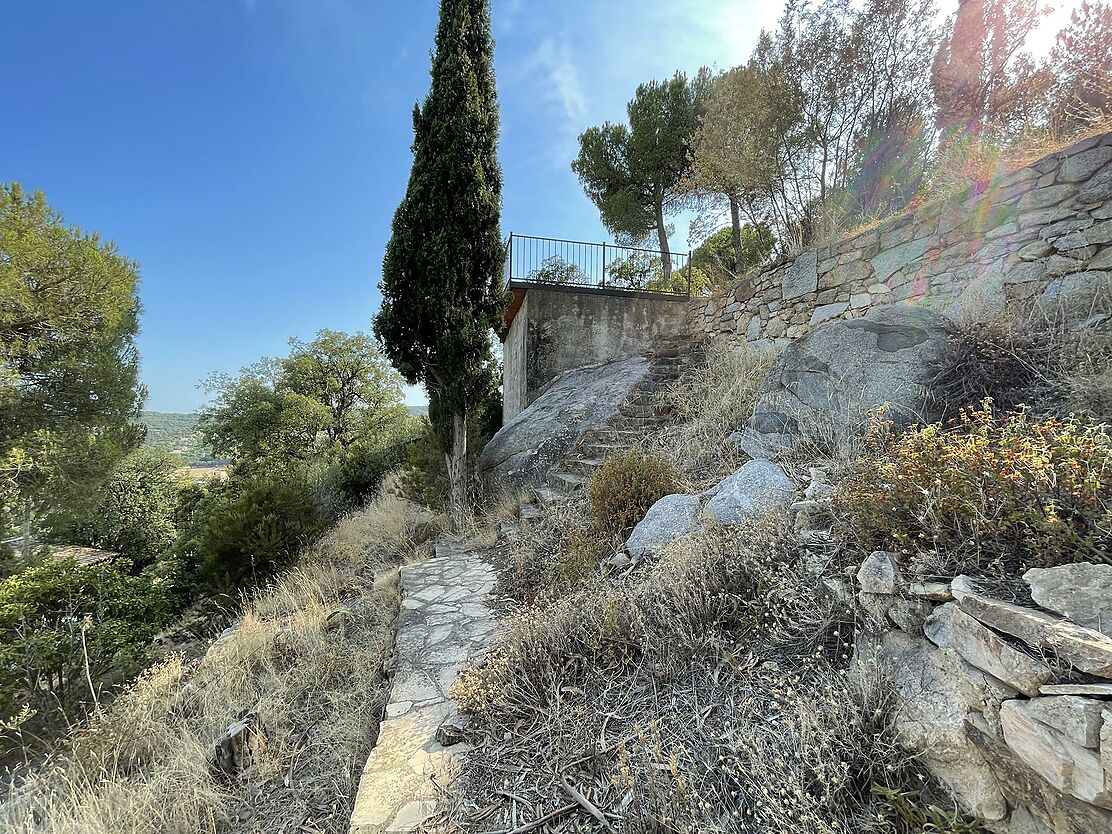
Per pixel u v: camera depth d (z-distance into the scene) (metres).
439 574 4.20
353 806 1.90
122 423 9.62
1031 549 1.34
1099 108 3.90
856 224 6.18
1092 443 1.42
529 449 6.21
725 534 2.46
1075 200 3.15
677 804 1.34
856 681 1.43
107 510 13.14
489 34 6.29
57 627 5.05
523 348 9.51
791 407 3.65
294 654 3.36
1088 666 0.98
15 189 8.26
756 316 6.78
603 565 3.10
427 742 2.07
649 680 1.99
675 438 4.89
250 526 6.00
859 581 1.60
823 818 1.16
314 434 17.92
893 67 6.21
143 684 3.15
